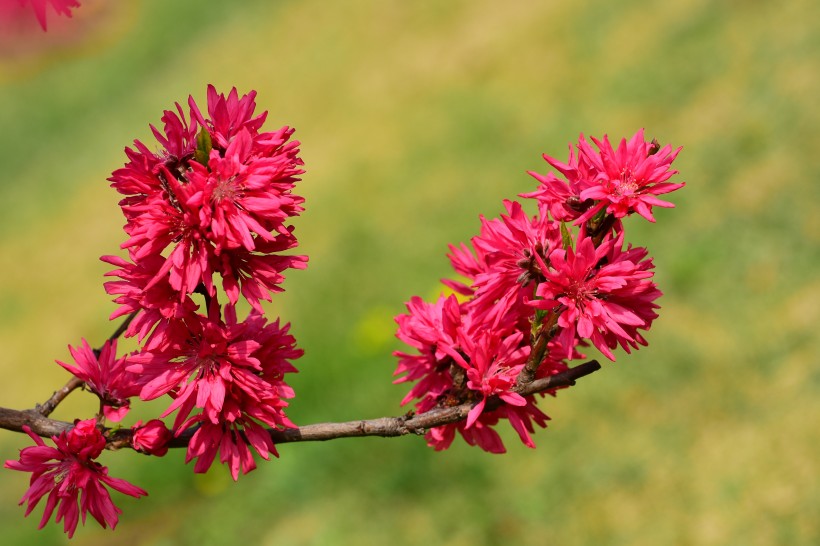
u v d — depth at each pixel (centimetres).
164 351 207
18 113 2220
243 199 194
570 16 1553
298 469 876
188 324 206
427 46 1728
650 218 199
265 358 215
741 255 896
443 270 1088
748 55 1188
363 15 1938
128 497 959
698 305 866
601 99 1288
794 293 834
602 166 207
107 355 233
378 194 1310
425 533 760
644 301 205
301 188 1420
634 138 208
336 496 837
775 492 680
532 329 213
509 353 215
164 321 207
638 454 757
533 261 213
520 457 797
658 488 724
